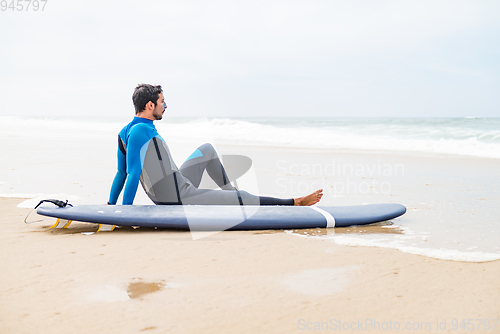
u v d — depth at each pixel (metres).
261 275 2.01
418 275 2.00
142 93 3.03
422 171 6.55
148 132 3.00
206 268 2.12
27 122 25.75
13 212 3.52
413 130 16.75
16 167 6.45
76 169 6.27
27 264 2.16
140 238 2.72
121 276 1.98
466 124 18.55
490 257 2.26
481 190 4.74
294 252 2.41
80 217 2.82
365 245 2.55
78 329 1.44
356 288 1.83
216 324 1.48
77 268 2.10
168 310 1.60
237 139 13.95
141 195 4.54
